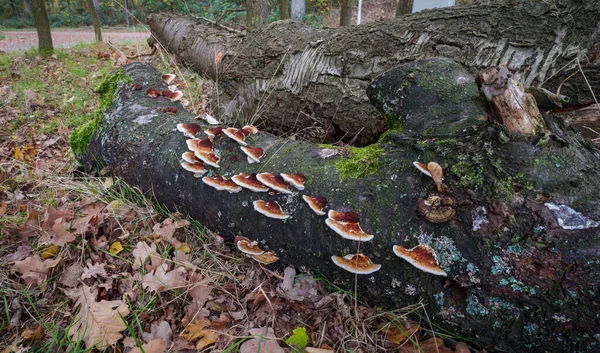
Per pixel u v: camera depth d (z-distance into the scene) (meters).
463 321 1.92
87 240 2.73
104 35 17.47
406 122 2.35
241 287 2.49
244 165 2.60
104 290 2.36
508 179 1.79
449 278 1.91
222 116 4.77
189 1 17.92
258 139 2.82
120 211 3.00
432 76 2.38
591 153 1.95
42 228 2.69
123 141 3.15
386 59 3.40
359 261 2.07
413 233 1.94
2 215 2.95
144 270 2.52
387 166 2.15
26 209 3.09
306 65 3.95
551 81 2.74
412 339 2.06
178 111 3.39
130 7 21.48
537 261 1.67
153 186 2.96
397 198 2.02
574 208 1.66
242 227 2.53
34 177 3.60
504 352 1.94
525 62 2.79
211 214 2.68
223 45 5.32
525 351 1.84
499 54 2.87
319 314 2.27
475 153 1.89
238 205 2.52
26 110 5.43
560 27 2.66
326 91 3.80
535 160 1.79
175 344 2.09
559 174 1.76
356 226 2.05
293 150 2.60
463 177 1.86
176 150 2.87
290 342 1.94
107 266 2.54
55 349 2.01
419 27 3.25
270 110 4.43
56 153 4.35
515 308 1.76
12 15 23.98
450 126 2.12
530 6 2.80
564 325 1.67
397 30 3.37
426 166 1.97
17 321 2.14
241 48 4.81
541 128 1.85
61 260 2.54
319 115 3.99
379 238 2.01
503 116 1.83
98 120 3.52
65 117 5.30
